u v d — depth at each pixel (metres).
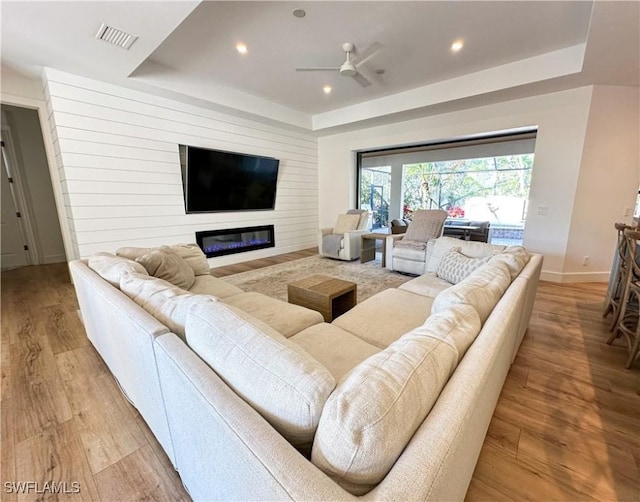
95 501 1.12
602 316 2.71
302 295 2.47
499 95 3.74
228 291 2.35
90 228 3.39
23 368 1.96
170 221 4.11
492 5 2.38
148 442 1.37
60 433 1.42
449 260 2.52
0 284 3.86
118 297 1.37
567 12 2.46
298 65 3.48
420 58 3.29
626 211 3.67
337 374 1.25
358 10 2.43
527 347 2.21
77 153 3.23
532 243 4.01
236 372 0.79
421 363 0.74
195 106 4.18
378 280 3.95
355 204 6.31
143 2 1.95
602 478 1.20
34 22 2.15
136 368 1.22
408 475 0.50
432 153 6.96
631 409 1.58
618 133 3.48
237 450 0.62
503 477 1.21
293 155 5.84
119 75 3.16
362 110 4.91
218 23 2.61
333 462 0.57
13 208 4.84
